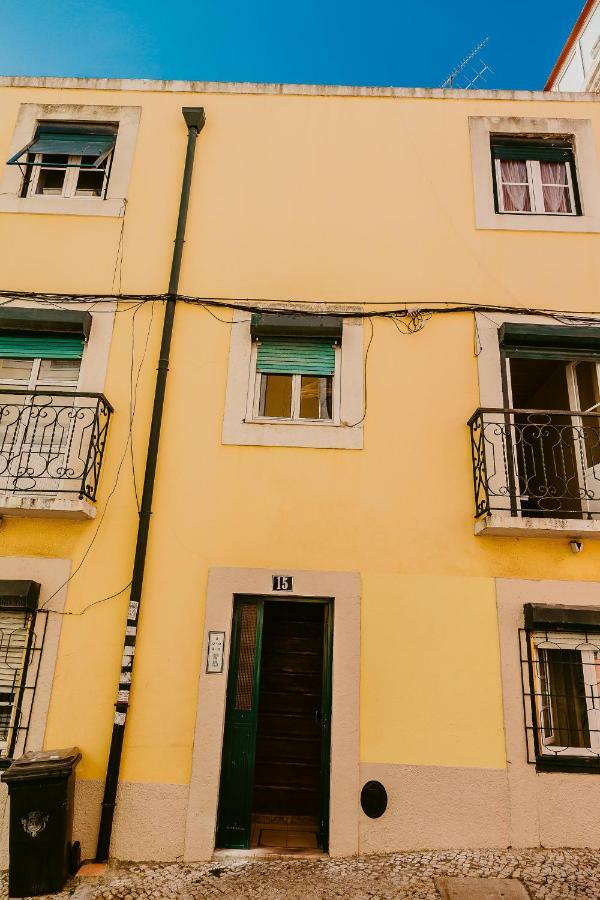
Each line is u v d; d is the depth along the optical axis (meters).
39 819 3.89
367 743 4.45
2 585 4.64
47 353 5.42
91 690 4.56
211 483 5.00
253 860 4.22
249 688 4.66
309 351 5.44
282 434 5.11
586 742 4.55
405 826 4.30
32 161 6.05
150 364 5.31
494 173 6.05
